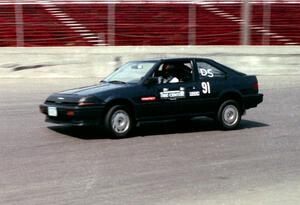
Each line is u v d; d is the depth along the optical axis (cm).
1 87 1967
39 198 689
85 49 2419
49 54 2273
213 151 977
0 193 711
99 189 731
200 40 3444
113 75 1202
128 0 4075
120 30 3550
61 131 1165
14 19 3666
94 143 1038
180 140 1077
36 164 871
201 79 1176
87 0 3997
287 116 1398
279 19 3884
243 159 915
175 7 4031
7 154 945
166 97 1128
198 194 707
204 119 1346
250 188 737
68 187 740
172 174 811
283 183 764
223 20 3806
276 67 2434
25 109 1481
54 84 2058
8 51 2283
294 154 958
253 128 1225
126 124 1093
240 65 2412
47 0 3984
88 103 1052
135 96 1093
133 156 930
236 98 1215
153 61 1164
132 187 741
